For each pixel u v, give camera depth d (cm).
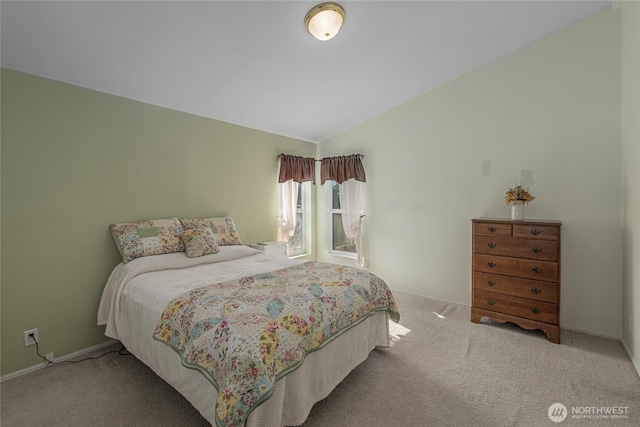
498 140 308
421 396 181
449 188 342
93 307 246
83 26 181
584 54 261
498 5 226
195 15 186
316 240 483
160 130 289
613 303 254
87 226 242
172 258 252
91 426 160
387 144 393
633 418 161
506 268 270
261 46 227
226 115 336
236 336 137
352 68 279
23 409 174
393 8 211
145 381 201
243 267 255
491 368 210
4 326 205
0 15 164
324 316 171
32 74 214
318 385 165
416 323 288
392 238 393
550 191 280
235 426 117
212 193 335
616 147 250
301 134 431
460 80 330
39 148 217
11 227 207
